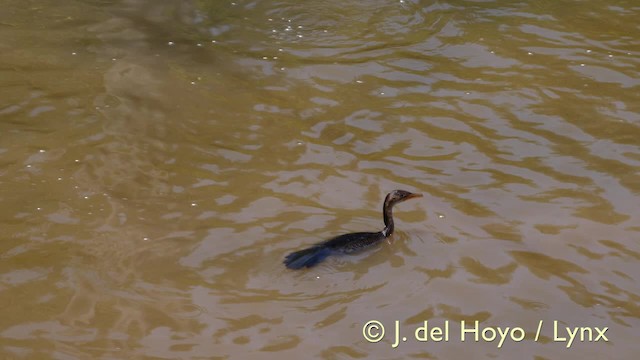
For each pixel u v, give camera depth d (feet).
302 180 41.91
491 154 44.50
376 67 54.34
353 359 30.30
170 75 52.42
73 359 29.96
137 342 30.86
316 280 34.12
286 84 52.03
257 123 47.37
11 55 54.08
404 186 41.55
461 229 38.01
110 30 58.34
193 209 39.14
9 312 32.30
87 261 35.27
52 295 33.24
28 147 43.80
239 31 59.21
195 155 43.83
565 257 36.22
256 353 30.42
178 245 36.40
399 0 64.18
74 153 43.45
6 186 40.40
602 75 53.26
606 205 40.04
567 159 44.09
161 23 59.93
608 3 64.39
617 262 35.94
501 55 55.93
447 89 51.49
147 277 34.35
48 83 50.70
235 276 34.42
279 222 38.24
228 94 50.47
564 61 55.11
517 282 34.60
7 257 35.45
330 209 39.45
